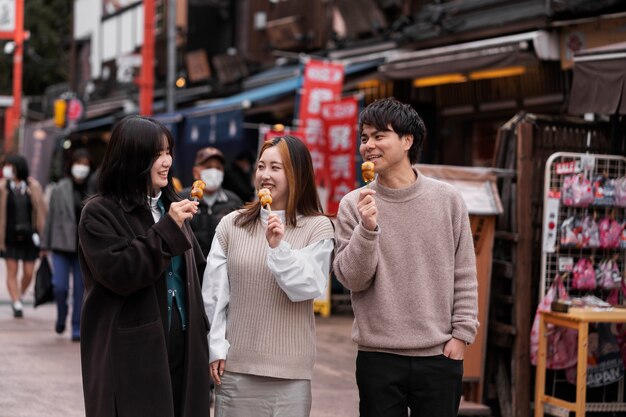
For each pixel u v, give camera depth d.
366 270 3.57
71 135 21.09
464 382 6.26
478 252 6.09
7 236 10.31
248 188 11.37
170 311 3.62
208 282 3.77
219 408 3.75
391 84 11.59
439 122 11.91
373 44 13.15
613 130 6.37
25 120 30.36
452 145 11.77
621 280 6.28
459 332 3.65
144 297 3.48
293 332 3.70
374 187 3.81
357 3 13.27
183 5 19.14
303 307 3.73
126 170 3.51
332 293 11.48
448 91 11.64
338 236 3.80
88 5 25.52
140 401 3.41
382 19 12.90
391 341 3.65
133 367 3.43
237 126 11.96
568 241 6.05
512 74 10.20
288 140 3.82
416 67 10.05
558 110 9.97
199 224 6.44
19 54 26.14
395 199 3.73
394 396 3.70
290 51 15.80
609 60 6.00
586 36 8.82
